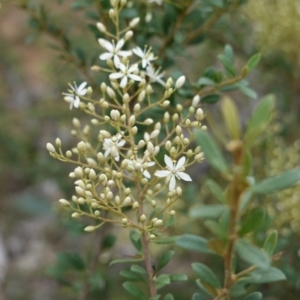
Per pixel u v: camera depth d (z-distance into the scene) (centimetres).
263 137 74
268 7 80
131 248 100
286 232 66
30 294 111
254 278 38
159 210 45
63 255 64
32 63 162
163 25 60
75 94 47
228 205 34
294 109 90
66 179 99
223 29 79
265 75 89
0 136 114
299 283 69
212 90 51
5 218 126
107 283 86
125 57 46
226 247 35
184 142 42
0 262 120
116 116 43
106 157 45
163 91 54
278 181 32
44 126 126
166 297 43
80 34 107
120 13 56
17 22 172
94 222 62
